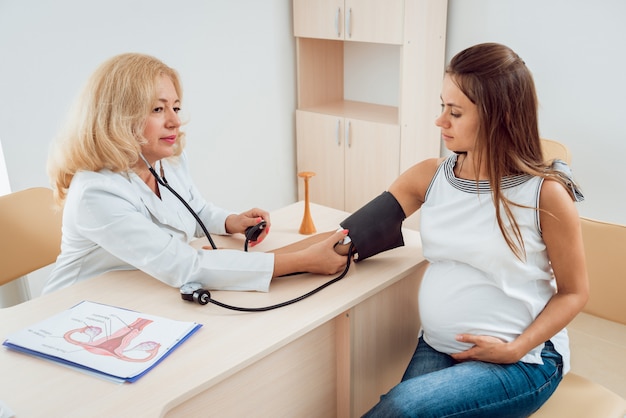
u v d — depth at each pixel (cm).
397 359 174
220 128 306
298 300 141
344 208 329
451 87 131
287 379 143
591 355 217
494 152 130
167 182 171
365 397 165
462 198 139
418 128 301
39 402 109
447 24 298
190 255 145
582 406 138
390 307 164
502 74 126
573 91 267
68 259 159
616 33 248
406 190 157
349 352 154
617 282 150
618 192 265
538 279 137
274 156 335
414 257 163
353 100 348
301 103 333
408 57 283
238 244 171
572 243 131
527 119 130
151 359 119
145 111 148
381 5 279
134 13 261
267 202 340
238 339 127
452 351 145
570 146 274
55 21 238
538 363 136
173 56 279
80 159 150
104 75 148
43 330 128
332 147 322
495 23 281
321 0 301
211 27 288
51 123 247
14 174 241
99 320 132
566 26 261
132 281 152
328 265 151
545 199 129
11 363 120
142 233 144
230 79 303
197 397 122
